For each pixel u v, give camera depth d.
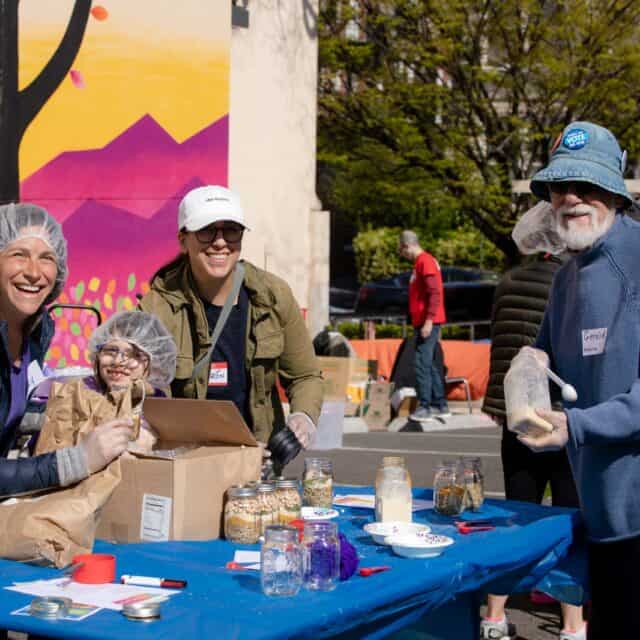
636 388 3.68
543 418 3.68
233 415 3.84
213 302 4.53
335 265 35.00
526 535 3.76
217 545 3.58
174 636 2.57
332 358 12.27
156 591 3.00
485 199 20.20
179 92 10.65
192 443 4.09
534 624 5.92
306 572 3.00
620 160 3.87
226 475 3.75
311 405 4.65
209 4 10.70
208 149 10.76
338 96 20.83
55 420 3.72
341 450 11.77
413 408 13.89
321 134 21.64
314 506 4.27
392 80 20.45
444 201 21.94
